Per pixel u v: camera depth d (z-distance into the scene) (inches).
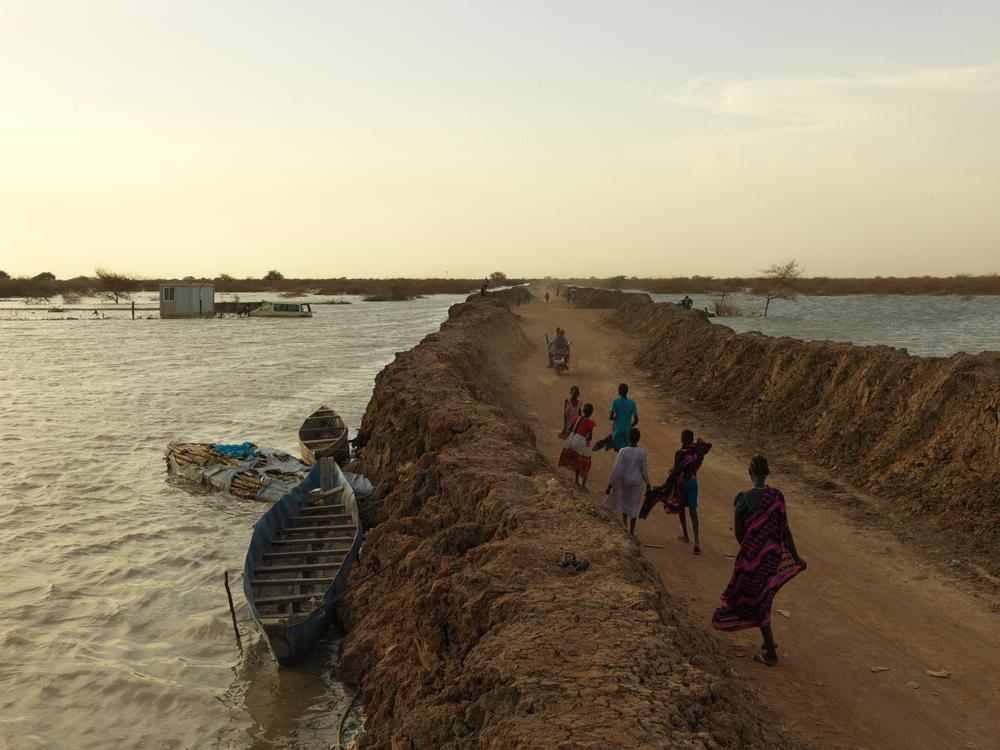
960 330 1907.0
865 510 483.2
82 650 395.2
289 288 6806.1
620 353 1331.2
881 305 3486.7
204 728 325.7
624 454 424.8
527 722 196.7
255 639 406.9
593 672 220.8
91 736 322.3
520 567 305.0
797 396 704.4
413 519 434.6
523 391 962.7
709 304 3282.5
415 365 839.1
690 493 414.6
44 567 507.2
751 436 695.7
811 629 328.2
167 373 1465.3
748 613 295.0
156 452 835.4
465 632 278.5
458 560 338.6
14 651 394.0
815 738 244.7
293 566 441.1
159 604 452.4
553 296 3831.2
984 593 360.8
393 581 389.1
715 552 418.0
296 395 1218.6
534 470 463.2
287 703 340.8
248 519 609.3
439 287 6422.2
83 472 748.0
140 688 358.6
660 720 196.4
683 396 898.1
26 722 332.5
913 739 247.9
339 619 406.0
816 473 569.0
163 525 593.0
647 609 267.1
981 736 250.5
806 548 425.1
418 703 268.7
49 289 5275.6
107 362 1642.5
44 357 1734.7
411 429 629.6
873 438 571.8
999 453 449.1
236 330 2497.5
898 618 338.6
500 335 1386.6
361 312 3464.6
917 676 288.8
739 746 201.3
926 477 488.1
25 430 949.8
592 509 374.6
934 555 408.8
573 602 268.8
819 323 2194.9
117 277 4704.7
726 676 267.3
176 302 3053.6
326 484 601.9
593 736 187.5
